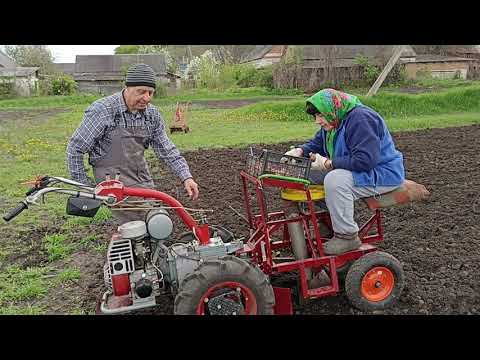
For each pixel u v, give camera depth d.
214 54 48.59
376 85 20.16
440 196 6.93
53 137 14.31
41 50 54.62
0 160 10.95
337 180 3.82
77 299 4.45
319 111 3.97
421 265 4.71
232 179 8.47
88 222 6.46
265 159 3.70
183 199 7.31
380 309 3.95
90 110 4.06
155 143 4.46
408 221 5.99
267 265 3.84
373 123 3.90
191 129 15.50
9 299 4.50
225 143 12.27
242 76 37.09
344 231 3.90
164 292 4.02
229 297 3.50
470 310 3.93
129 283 3.74
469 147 10.44
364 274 3.87
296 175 3.74
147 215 3.95
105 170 4.23
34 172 9.57
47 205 7.19
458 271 4.56
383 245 5.25
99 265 5.18
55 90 39.75
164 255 3.84
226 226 6.01
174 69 51.28
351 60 31.05
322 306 4.06
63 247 5.62
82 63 51.38
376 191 3.96
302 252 4.01
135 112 4.18
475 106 17.75
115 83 48.75
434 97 17.62
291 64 29.08
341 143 4.00
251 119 17.48
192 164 9.87
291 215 4.05
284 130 14.31
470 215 6.09
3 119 19.88
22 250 5.67
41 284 4.77
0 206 7.33
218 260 3.50
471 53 40.94
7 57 54.19
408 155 9.84
